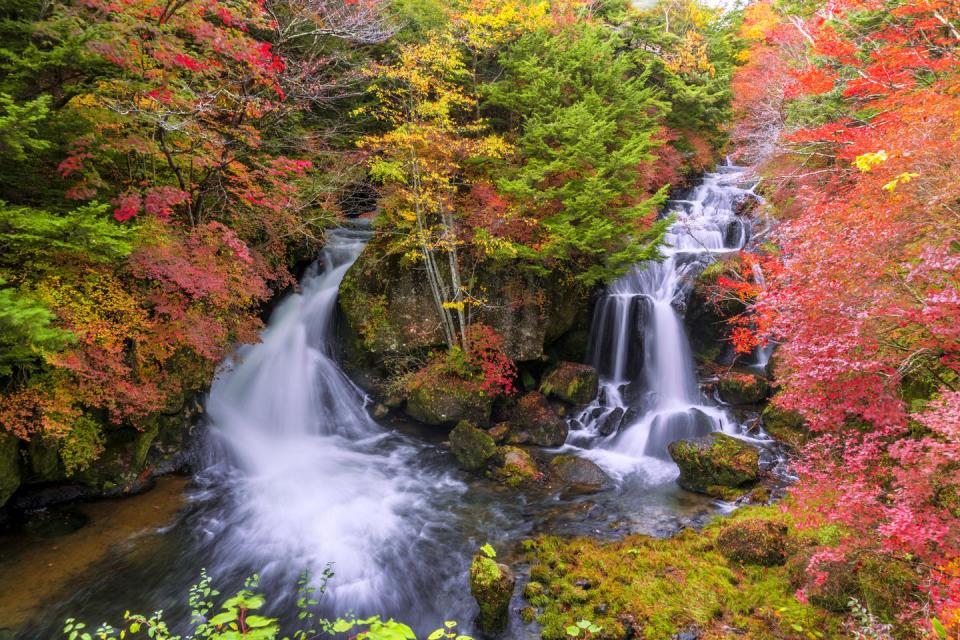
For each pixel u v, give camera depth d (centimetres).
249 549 670
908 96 709
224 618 276
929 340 406
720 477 805
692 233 1530
